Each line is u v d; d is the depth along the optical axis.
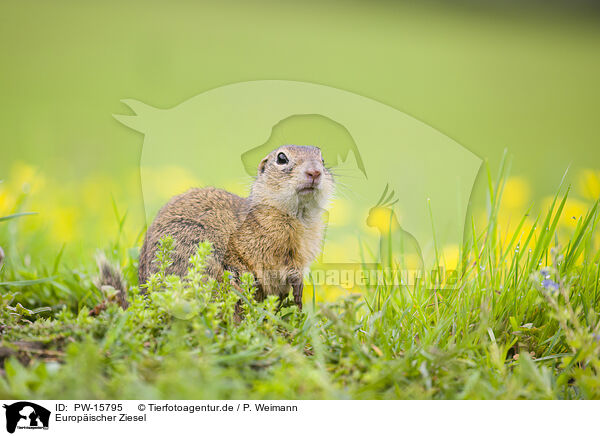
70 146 20.08
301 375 5.16
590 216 6.98
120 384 4.89
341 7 61.44
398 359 5.67
